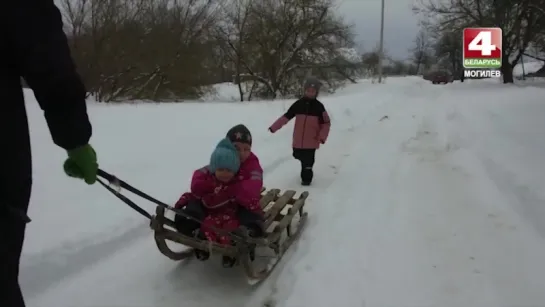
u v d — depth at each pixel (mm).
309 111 6699
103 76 21203
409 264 4090
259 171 4012
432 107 18078
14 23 1593
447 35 32156
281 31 26406
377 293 3609
